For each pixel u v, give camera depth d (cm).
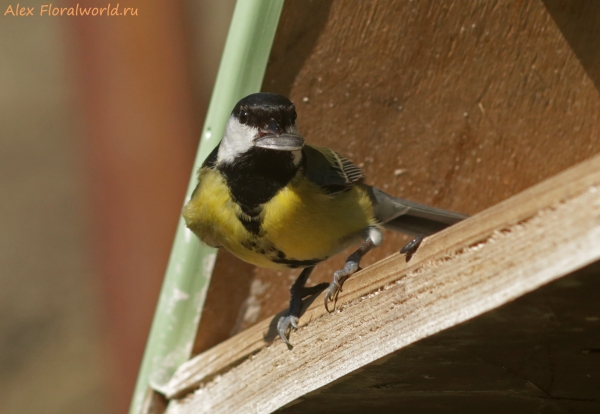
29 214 1711
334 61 791
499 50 816
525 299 413
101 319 1530
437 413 690
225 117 776
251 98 703
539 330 455
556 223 396
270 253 703
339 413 684
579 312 423
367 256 877
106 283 1451
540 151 847
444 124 838
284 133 682
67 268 1647
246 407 651
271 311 830
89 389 1476
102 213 1431
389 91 818
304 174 691
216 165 718
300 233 683
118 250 1428
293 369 598
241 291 810
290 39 770
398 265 504
